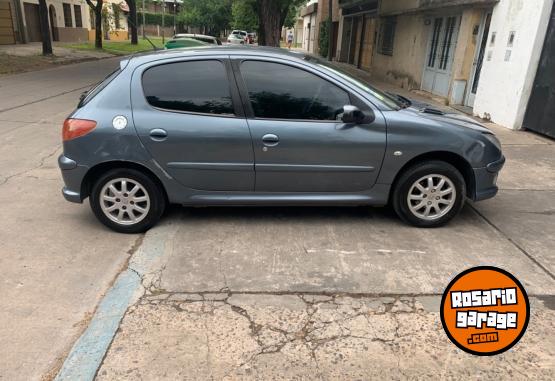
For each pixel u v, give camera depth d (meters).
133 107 4.07
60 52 25.27
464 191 4.32
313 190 4.27
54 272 3.62
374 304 3.24
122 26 47.88
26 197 5.12
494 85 9.46
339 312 3.14
